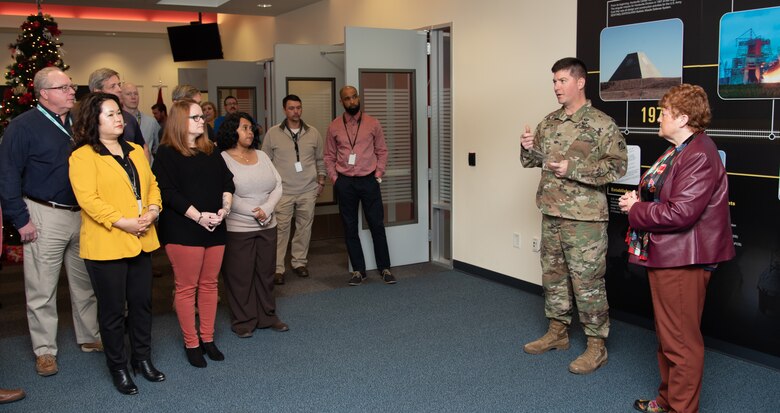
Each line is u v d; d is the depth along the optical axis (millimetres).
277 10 8695
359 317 4414
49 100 3346
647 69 3871
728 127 3492
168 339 4043
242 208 3912
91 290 3744
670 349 2709
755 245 3412
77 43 11586
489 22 5059
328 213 7504
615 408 2994
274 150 5430
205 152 3521
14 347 3947
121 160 3154
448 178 5844
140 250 3166
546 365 3514
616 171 3297
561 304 3631
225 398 3178
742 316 3510
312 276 5598
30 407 3107
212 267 3613
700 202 2531
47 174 3350
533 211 4816
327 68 6852
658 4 3771
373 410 3014
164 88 12281
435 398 3129
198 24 10430
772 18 3250
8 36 10742
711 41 3529
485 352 3721
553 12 4477
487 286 5145
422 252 6016
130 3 8375
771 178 3320
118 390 3268
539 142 3564
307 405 3084
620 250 4156
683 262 2600
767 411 2936
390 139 5758
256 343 3951
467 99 5383
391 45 5594
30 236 3336
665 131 2703
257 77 8398
